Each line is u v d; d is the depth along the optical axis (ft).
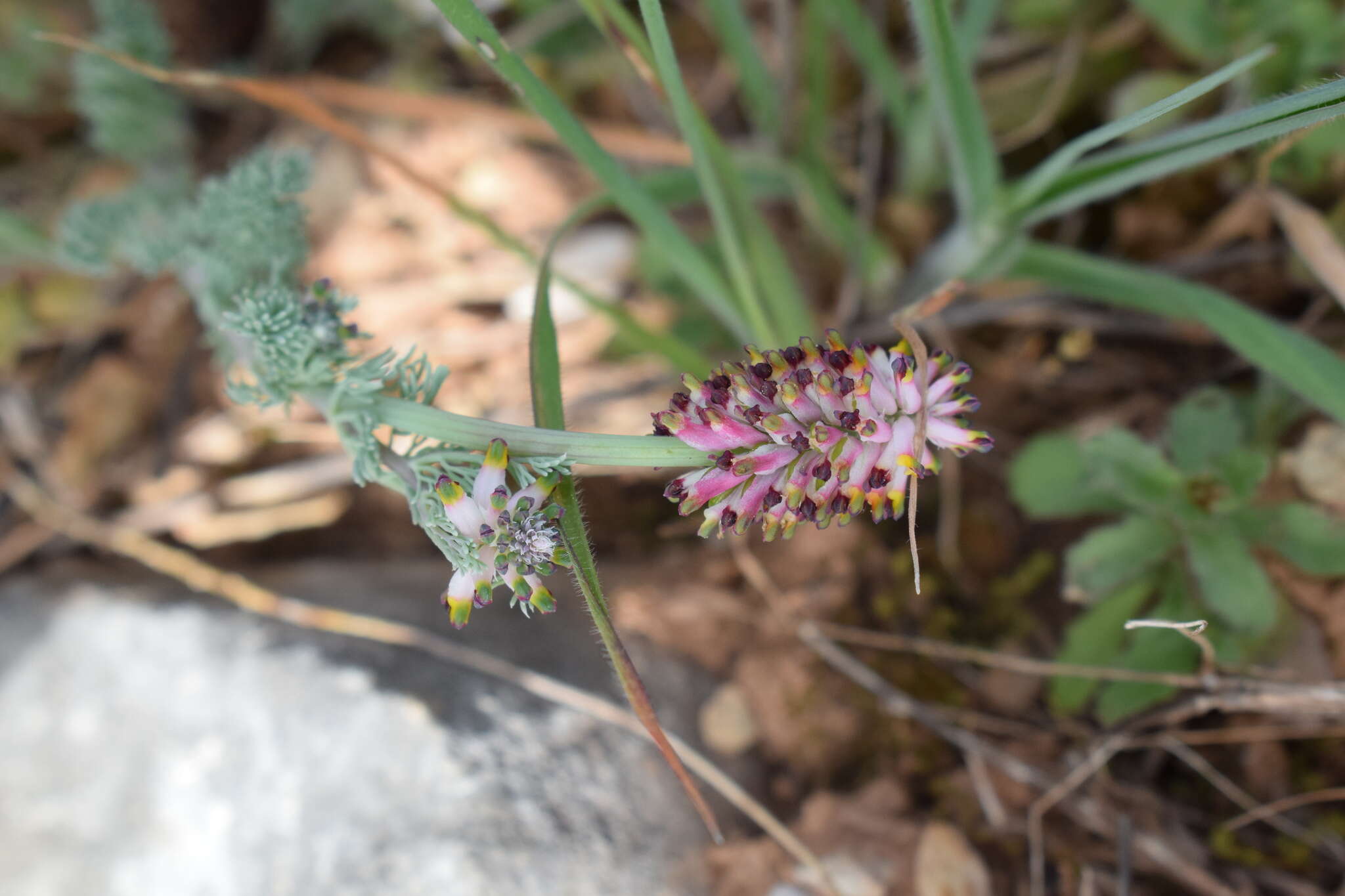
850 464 0.62
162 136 1.01
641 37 0.76
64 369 1.10
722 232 0.76
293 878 0.81
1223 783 0.81
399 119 1.15
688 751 0.83
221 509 1.06
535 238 1.10
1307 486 0.83
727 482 0.63
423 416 0.66
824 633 0.88
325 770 0.83
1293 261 0.88
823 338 0.95
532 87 0.70
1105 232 0.97
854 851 0.82
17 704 0.90
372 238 1.12
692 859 0.82
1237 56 0.85
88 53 0.93
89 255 0.86
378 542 1.05
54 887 0.84
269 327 0.68
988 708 0.86
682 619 0.90
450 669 0.86
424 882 0.80
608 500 0.99
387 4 1.13
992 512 0.94
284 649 0.88
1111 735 0.82
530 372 0.67
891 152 1.06
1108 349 0.96
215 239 0.79
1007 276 0.83
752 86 0.90
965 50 0.84
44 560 1.05
